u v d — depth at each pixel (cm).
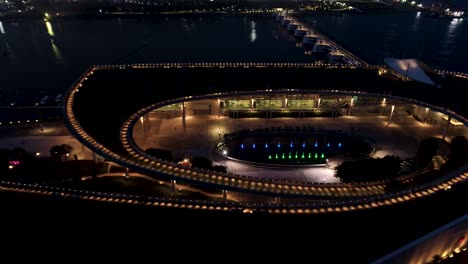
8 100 15100
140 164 7062
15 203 5244
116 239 4522
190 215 5003
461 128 10331
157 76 11612
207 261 4172
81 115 8788
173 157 9069
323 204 5178
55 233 4622
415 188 5566
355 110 11538
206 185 6594
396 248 4359
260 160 9325
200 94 10412
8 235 4572
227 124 10775
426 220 4884
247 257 4234
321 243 4466
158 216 4981
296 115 11300
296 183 6700
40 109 13575
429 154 8581
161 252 4309
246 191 6438
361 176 7588
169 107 11150
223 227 4759
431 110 10056
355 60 17725
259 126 10669
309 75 11975
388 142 9838
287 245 4425
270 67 12656
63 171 8331
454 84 11556
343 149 9844
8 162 8538
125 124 8731
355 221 4875
